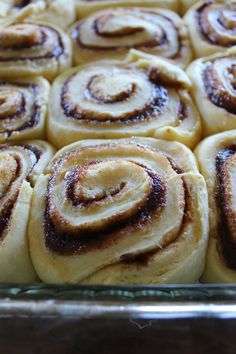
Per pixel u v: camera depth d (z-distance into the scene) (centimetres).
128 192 25
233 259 25
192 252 24
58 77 33
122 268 24
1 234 26
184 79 31
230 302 23
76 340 24
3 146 30
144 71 32
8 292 24
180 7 39
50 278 25
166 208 25
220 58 33
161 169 26
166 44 35
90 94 31
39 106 31
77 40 36
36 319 24
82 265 24
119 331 24
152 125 29
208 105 30
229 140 28
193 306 23
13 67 33
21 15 37
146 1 39
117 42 35
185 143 29
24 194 27
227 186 26
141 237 24
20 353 24
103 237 24
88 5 39
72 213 25
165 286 23
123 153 27
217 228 26
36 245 25
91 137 29
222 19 36
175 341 24
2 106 31
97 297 23
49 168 28
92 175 26
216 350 24
